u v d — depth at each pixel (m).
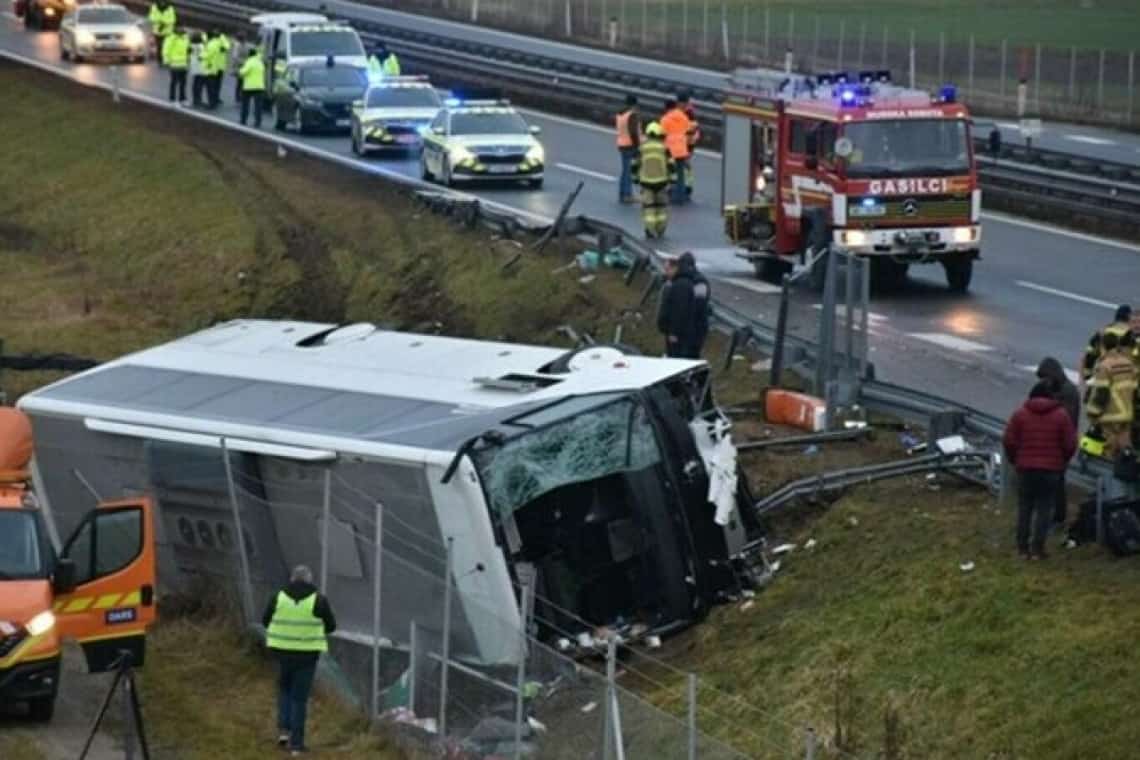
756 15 192.62
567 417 51.41
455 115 111.06
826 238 81.38
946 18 190.62
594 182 111.88
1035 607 47.44
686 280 66.12
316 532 53.19
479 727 47.50
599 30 177.75
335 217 107.56
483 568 49.69
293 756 46.50
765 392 65.12
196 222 113.62
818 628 50.22
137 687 50.81
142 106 145.38
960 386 66.75
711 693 48.91
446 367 57.09
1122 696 43.19
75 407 58.47
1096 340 52.88
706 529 53.81
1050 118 133.62
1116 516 49.06
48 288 109.88
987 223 98.06
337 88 130.50
